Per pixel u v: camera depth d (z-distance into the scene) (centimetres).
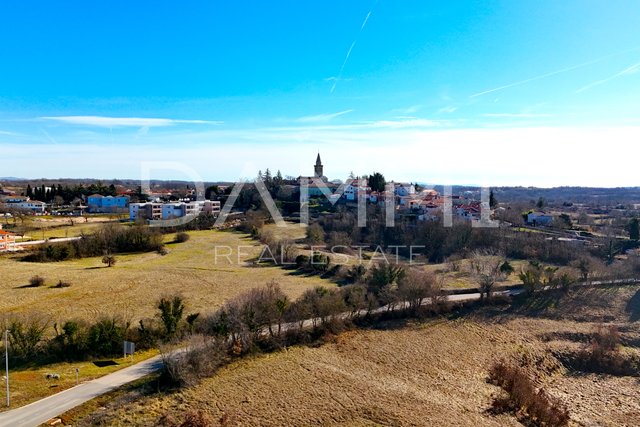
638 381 6425
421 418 4656
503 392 5616
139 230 12250
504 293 8669
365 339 6788
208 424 4047
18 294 7800
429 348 6700
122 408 4212
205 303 7500
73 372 4981
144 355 5584
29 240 12031
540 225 14862
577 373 6638
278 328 6512
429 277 8325
